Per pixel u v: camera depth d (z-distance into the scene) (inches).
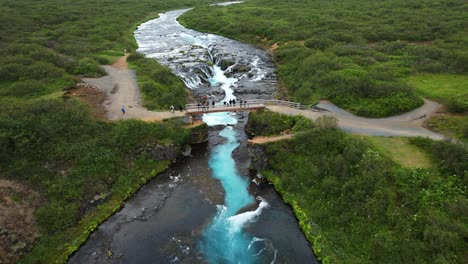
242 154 1728.6
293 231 1230.3
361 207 1174.3
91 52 3063.5
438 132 1544.0
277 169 1523.1
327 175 1365.7
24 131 1428.4
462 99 1788.9
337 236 1150.3
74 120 1584.6
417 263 962.7
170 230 1224.2
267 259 1107.9
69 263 1086.4
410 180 1186.6
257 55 3321.9
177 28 5014.8
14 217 1140.5
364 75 2057.1
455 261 924.6
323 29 3631.9
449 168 1198.9
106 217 1279.5
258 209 1343.5
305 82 2266.2
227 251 1136.8
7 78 2119.8
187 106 1893.5
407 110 1776.6
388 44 2999.5
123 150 1563.7
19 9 4527.6
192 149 1776.6
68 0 5994.1
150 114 1807.3
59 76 2223.2
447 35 3137.3
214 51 3521.2
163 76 2329.0
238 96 2340.1
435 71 2345.0
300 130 1621.6
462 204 1033.5
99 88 2165.4
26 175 1309.1
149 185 1482.5
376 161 1282.0
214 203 1373.0
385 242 1050.7
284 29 3850.9
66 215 1232.8
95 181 1389.0
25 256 1071.0
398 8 4520.2
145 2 7121.1
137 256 1110.4
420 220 1058.7
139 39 4141.2
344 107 1854.1
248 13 5172.2
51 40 3380.9
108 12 5334.6
